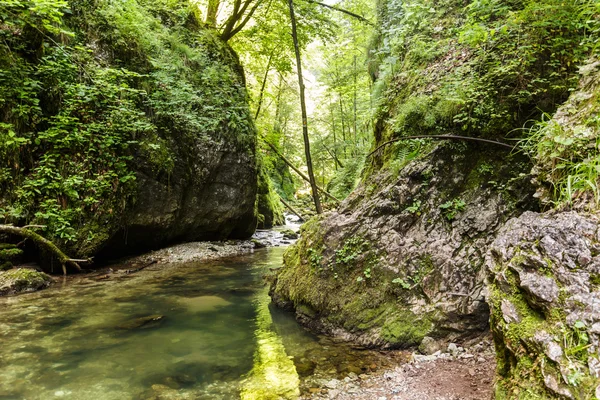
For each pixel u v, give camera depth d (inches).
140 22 387.5
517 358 77.3
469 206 174.6
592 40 153.6
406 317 156.8
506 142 177.9
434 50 241.0
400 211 184.4
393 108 247.8
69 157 294.8
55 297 229.6
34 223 274.5
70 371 134.0
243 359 145.8
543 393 67.8
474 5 192.7
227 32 521.3
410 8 252.1
